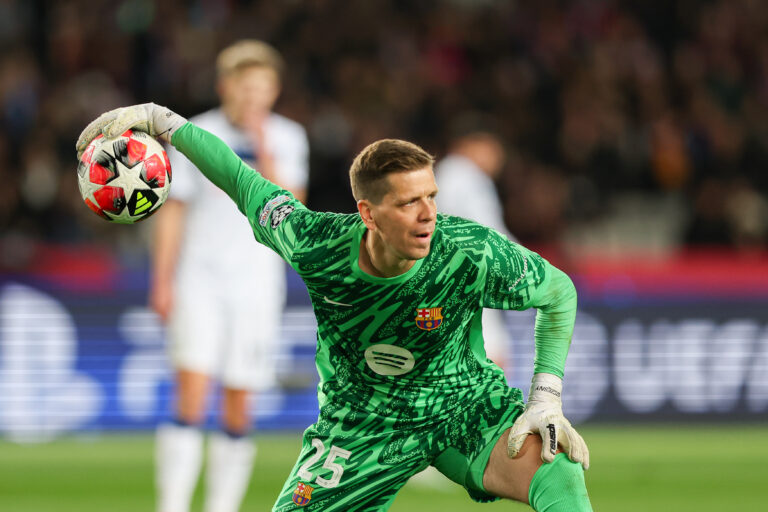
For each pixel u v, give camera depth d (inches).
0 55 2122.3
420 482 1205.7
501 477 562.9
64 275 1512.1
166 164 629.3
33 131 2001.7
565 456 550.6
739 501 1118.4
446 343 570.6
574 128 2159.2
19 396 1492.4
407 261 539.2
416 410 583.5
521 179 2057.1
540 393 576.1
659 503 1101.7
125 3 2218.3
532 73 2274.9
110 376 1512.1
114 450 1401.3
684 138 2172.7
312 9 2261.3
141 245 1836.9
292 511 601.6
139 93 2143.2
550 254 1711.4
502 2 2389.3
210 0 2244.1
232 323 948.6
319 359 600.1
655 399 1606.8
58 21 2201.0
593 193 2096.5
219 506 944.3
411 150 520.7
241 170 613.6
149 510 1053.8
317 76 2192.4
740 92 2292.1
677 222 2078.0
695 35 2379.4
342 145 2030.0
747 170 2186.3
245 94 963.3
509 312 1567.4
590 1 2399.1
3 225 1873.8
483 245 557.3
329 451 593.6
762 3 2432.3
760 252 2031.3
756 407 1626.5
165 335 1525.6
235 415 952.3
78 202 1904.5
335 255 553.9
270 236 589.0
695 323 1620.3
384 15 2305.6
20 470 1264.8
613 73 2277.3
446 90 2197.3
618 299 1606.8
